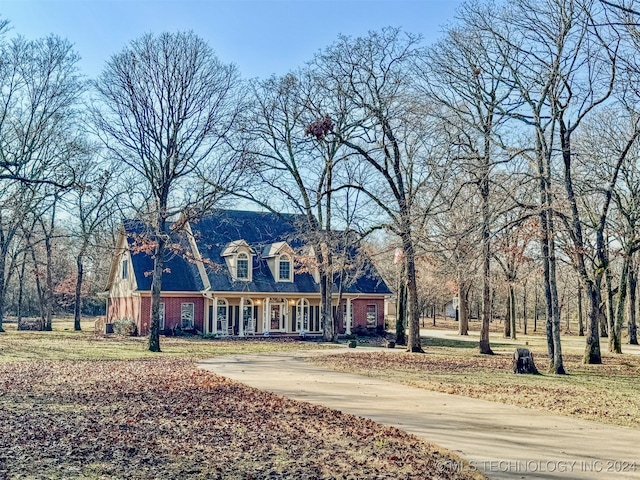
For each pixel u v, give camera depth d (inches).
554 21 877.8
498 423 490.9
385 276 2297.0
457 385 734.5
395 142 1275.8
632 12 688.4
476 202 1034.7
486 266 1214.3
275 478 330.6
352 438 426.3
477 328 2928.2
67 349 1181.7
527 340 2004.2
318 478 331.6
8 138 1360.7
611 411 562.3
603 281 1721.2
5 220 2007.9
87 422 462.0
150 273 1625.2
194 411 519.5
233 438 421.1
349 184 1412.4
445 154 1002.1
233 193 1285.7
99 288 2691.9
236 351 1240.8
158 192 1277.1
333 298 1866.4
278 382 735.1
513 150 908.6
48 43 1378.0
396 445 406.0
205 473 336.8
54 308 2714.1
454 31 1054.4
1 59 1197.1
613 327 1438.2
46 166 1405.0
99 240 2174.0
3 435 411.8
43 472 330.0
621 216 1384.1
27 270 2470.5
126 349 1214.3
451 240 1029.8
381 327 1945.1
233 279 1744.6
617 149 1230.3
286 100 1512.1
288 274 1825.8
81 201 1967.3
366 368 929.5
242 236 1897.1
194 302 1731.1
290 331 1827.0
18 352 1093.8
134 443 400.2
